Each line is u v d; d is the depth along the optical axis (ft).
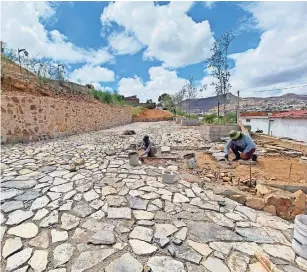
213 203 10.96
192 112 82.12
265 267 6.58
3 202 10.15
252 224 9.36
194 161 16.84
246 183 13.64
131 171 15.48
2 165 16.14
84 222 8.70
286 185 12.55
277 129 58.59
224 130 31.04
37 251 6.97
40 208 9.67
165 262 6.68
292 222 10.66
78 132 38.50
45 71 38.27
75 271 6.20
